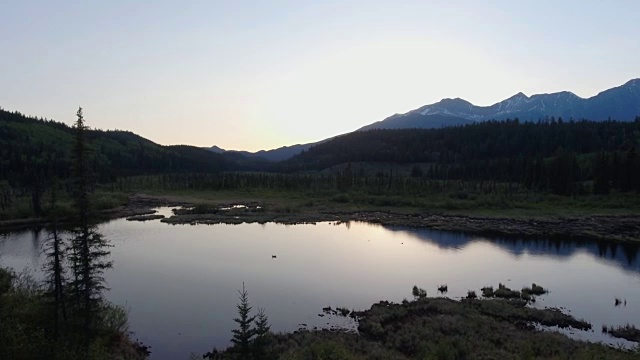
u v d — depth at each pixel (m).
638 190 127.44
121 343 34.06
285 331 38.38
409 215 117.81
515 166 178.62
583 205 121.62
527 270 60.94
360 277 57.06
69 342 27.47
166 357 33.66
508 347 32.91
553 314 41.81
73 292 29.56
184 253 71.38
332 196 151.88
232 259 67.12
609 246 77.94
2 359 23.42
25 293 35.88
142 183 195.25
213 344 36.06
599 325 40.31
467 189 152.00
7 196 124.38
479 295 49.47
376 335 36.88
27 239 81.75
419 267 62.59
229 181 191.12
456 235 89.62
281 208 129.00
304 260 66.81
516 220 105.81
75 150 28.66
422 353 31.77
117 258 67.31
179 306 45.41
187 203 145.88
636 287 52.81
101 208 126.88
